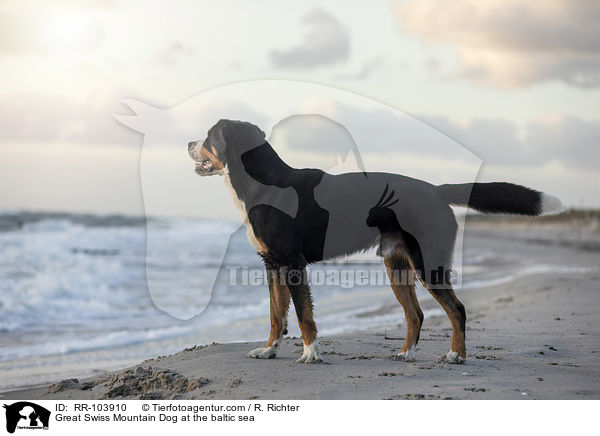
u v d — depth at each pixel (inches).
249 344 246.5
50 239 844.6
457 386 173.2
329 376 185.6
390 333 289.1
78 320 373.1
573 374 191.5
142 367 216.7
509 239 1466.5
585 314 340.8
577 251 1056.8
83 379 223.9
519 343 248.2
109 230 1061.8
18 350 292.0
